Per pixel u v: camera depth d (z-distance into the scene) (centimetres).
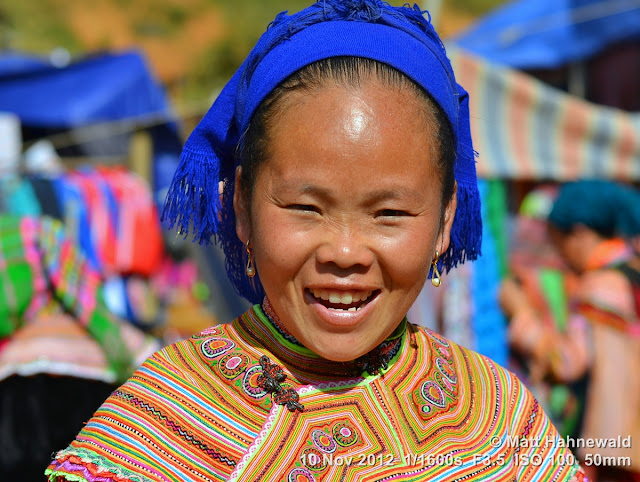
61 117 797
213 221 196
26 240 368
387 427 181
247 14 2219
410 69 169
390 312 173
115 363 373
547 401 436
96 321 374
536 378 442
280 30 175
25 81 831
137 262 590
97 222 573
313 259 167
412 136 166
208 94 2003
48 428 369
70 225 561
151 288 628
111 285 581
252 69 180
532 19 914
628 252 436
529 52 884
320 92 164
